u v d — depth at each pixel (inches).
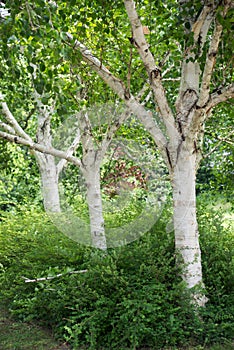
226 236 224.7
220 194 279.6
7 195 434.0
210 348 153.6
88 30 198.1
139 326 149.7
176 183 176.6
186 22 157.6
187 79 178.9
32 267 203.9
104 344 158.9
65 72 203.2
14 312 185.5
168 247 195.9
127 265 182.7
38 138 303.0
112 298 167.5
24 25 135.3
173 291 163.3
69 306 173.3
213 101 163.2
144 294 160.6
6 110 264.5
